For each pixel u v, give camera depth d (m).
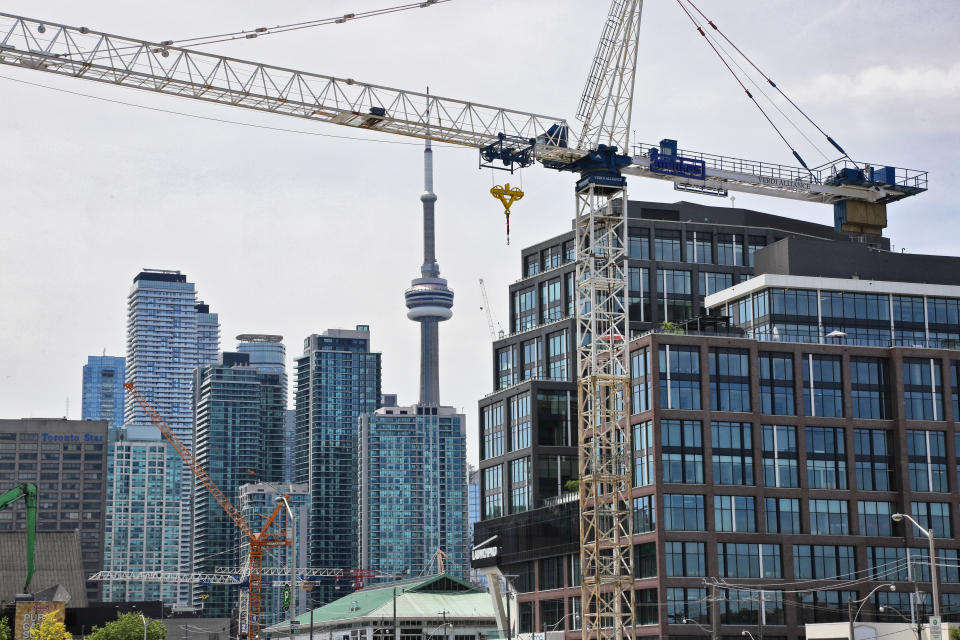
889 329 187.00
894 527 173.75
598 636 149.75
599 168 158.38
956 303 190.50
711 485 167.75
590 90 160.38
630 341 176.00
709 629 162.75
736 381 172.62
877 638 141.38
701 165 180.62
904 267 194.88
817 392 175.50
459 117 156.75
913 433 176.25
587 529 171.50
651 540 165.75
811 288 185.25
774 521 169.50
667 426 168.38
